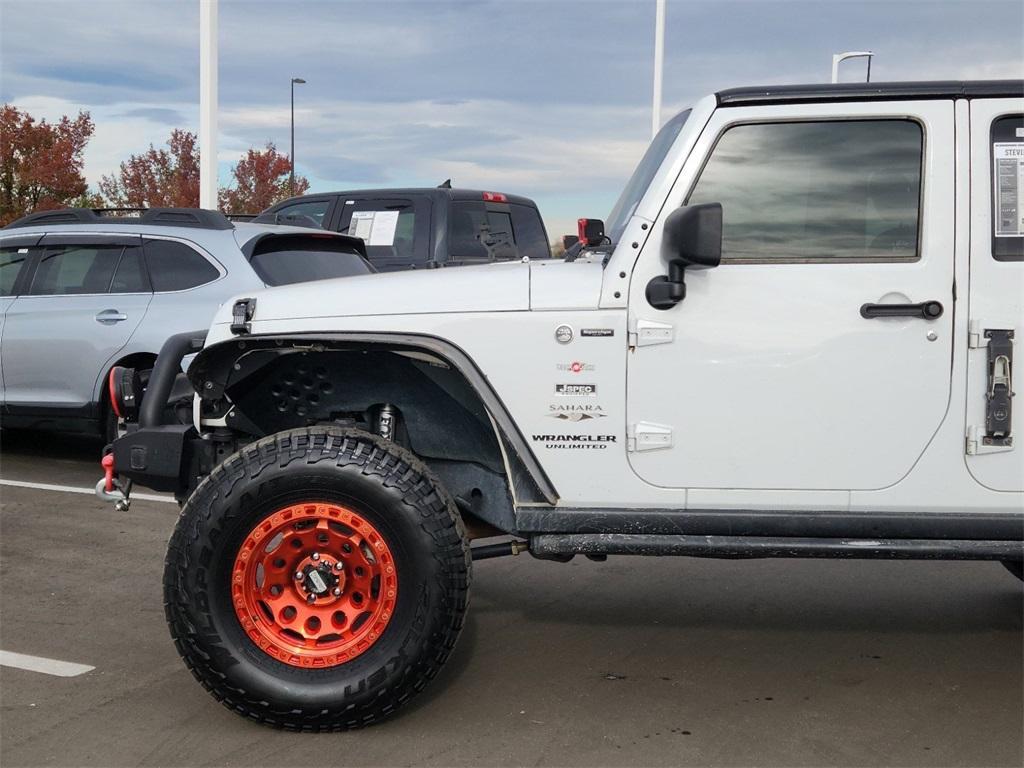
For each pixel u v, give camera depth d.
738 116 3.32
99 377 6.98
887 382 3.25
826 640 4.21
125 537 5.78
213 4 11.16
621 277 3.29
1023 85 3.24
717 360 3.28
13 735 3.32
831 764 3.14
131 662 3.95
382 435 3.64
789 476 3.30
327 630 3.35
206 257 6.87
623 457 3.33
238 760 3.16
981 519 3.25
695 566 5.30
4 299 7.29
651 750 3.22
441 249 9.30
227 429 3.72
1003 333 3.23
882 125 3.29
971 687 3.73
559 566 5.29
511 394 3.33
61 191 22.66
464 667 3.92
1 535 5.80
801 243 3.32
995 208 3.24
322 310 3.41
